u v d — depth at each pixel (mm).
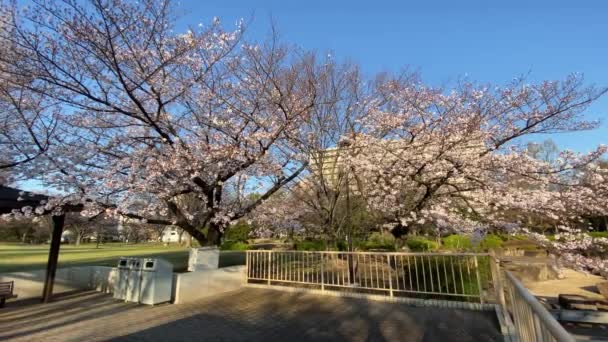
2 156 6977
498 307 5930
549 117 7324
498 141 7625
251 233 11945
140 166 7277
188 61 7344
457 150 7781
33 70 6172
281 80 8406
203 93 7953
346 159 8578
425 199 8203
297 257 8664
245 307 6648
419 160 7805
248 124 8453
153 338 4836
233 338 4844
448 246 13562
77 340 4727
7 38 5824
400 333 4984
